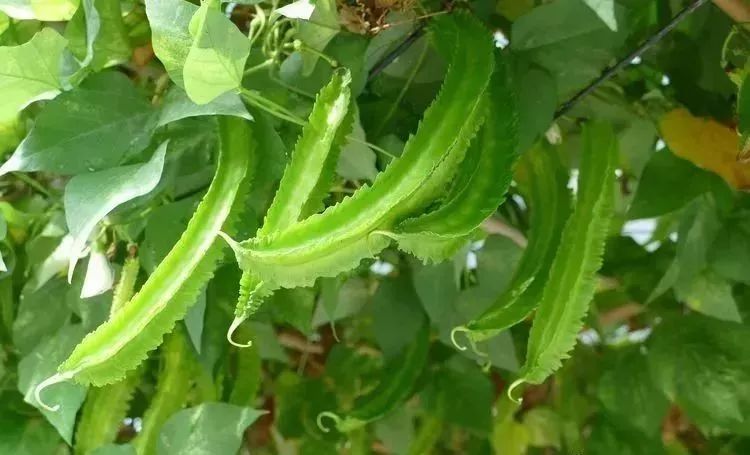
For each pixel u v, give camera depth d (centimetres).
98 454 88
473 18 78
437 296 93
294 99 80
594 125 82
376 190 69
